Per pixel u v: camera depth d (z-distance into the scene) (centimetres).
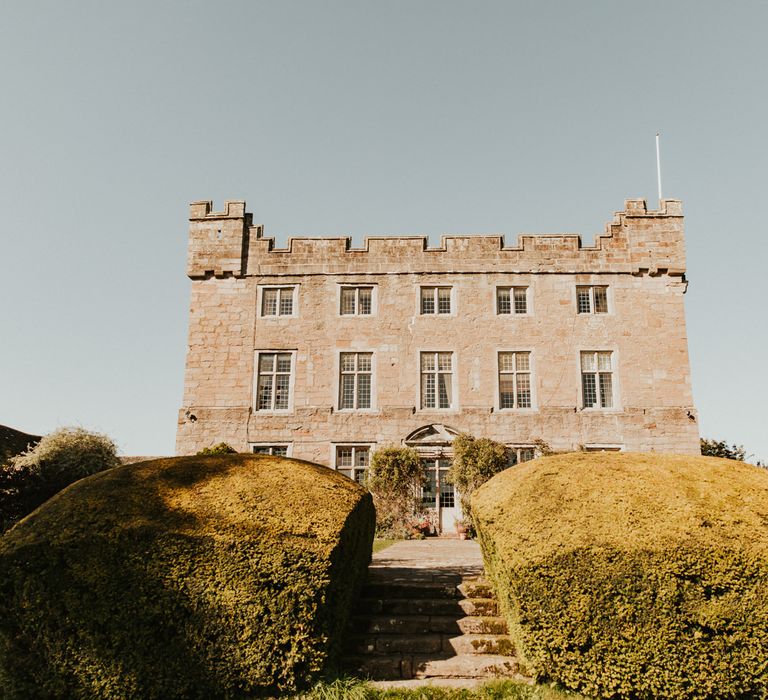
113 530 736
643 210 2553
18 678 703
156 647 709
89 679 703
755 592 671
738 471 819
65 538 730
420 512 2295
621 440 2370
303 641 716
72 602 714
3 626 713
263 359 2511
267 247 2592
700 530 702
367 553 1026
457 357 2470
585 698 681
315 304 2536
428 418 2417
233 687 706
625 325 2470
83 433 2586
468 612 906
